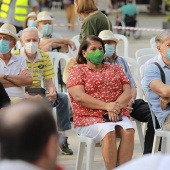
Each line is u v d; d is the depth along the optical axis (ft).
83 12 43.11
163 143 35.24
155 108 35.53
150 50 49.26
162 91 34.91
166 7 177.06
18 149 13.82
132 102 37.93
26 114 13.94
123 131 33.42
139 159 15.15
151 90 35.73
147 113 37.55
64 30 126.93
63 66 45.85
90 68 34.53
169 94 34.86
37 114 14.02
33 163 13.93
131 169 14.88
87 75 34.27
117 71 34.96
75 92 33.88
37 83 39.52
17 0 67.15
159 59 36.01
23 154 13.84
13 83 36.68
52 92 39.24
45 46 47.83
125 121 33.96
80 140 34.09
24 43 39.27
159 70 35.58
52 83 39.96
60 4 198.39
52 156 14.23
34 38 39.06
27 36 39.09
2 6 67.56
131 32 117.91
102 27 42.57
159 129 35.58
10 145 13.79
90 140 33.42
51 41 48.19
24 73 37.11
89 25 42.55
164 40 35.37
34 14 59.41
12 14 67.21
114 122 33.55
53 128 14.21
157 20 159.22
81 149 34.53
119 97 34.24
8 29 36.76
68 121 39.68
